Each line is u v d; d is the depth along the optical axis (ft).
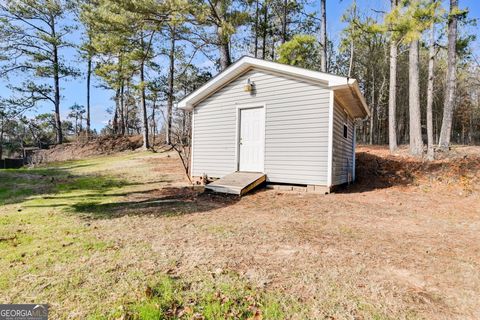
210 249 9.58
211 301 6.40
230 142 25.68
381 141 84.94
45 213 14.58
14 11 61.77
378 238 11.04
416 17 25.59
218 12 37.17
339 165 24.71
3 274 7.54
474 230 12.34
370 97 82.12
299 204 17.26
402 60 72.59
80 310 6.00
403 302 6.54
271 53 63.98
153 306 6.12
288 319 5.83
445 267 8.45
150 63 56.90
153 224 12.55
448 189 22.06
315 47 43.98
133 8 33.65
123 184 25.31
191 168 28.07
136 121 94.48
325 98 21.35
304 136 22.16
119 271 7.79
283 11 57.16
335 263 8.60
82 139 72.38
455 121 86.53
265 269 8.10
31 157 66.33
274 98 23.49
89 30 52.21
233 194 20.11
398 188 23.79
